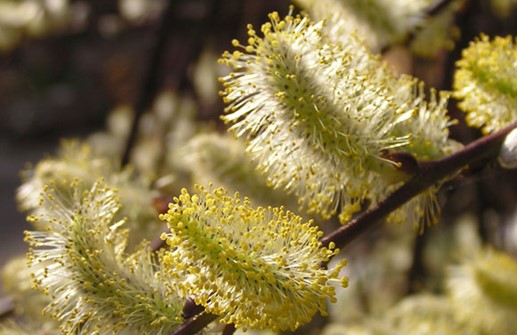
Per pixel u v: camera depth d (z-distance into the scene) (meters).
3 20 0.80
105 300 0.34
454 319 0.50
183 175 0.65
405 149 0.36
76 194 0.36
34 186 0.43
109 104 1.81
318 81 0.35
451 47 0.48
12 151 1.81
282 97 0.35
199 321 0.33
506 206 0.72
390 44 0.44
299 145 0.35
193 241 0.32
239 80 0.35
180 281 0.33
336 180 0.35
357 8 0.43
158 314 0.34
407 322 0.52
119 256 0.35
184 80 0.81
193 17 0.91
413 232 0.70
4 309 0.43
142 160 0.72
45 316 0.39
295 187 0.36
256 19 0.87
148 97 0.70
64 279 0.34
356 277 0.72
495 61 0.37
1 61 1.75
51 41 1.69
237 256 0.32
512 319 0.47
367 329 0.53
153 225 0.41
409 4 0.45
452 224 0.71
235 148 0.43
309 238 0.32
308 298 0.32
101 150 0.82
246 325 0.32
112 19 0.93
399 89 0.36
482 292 0.47
